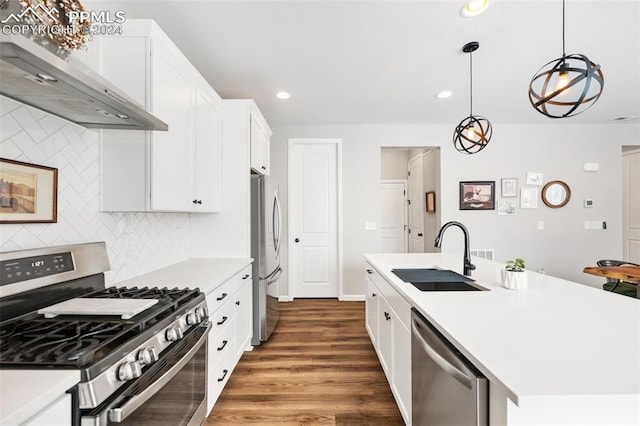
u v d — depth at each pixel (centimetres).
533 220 434
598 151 432
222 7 177
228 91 306
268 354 258
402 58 241
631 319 108
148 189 154
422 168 523
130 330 97
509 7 181
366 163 429
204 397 149
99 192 156
